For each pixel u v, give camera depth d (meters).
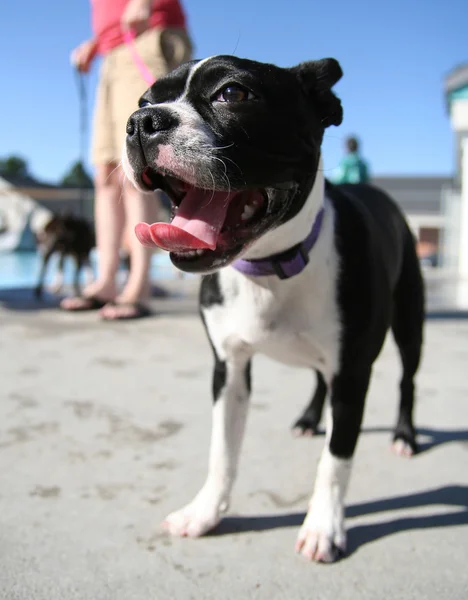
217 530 0.65
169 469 0.79
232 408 0.69
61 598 0.53
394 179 11.60
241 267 0.64
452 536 0.63
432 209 10.03
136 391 1.11
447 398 1.09
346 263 0.65
